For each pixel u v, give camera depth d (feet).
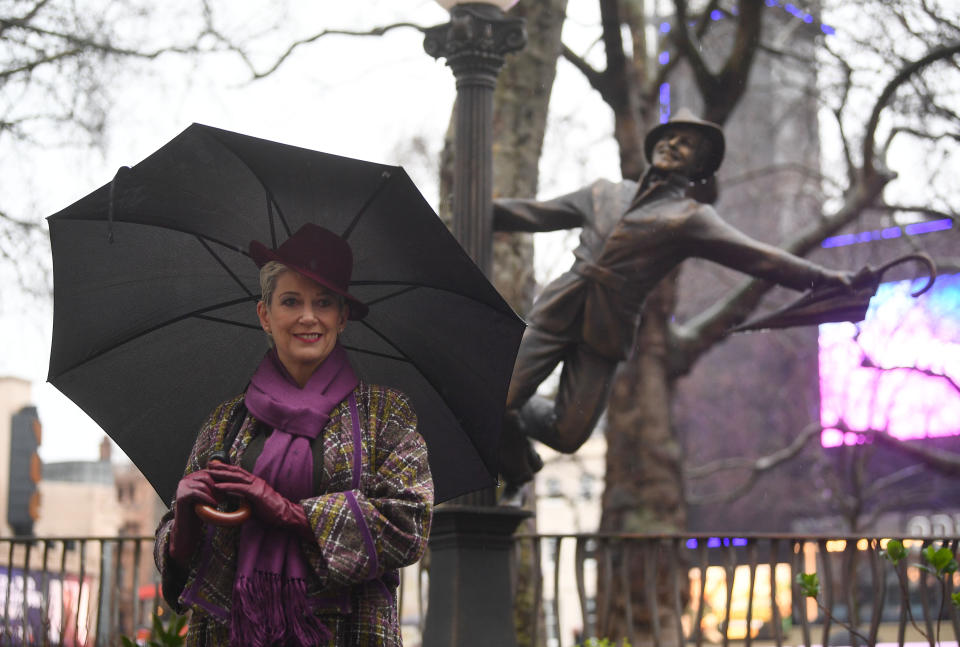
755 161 80.43
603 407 22.18
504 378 9.71
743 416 116.37
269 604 8.02
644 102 51.55
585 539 24.02
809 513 114.73
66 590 27.68
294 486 8.38
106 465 152.76
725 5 56.13
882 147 48.98
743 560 79.82
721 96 47.60
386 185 8.80
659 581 45.85
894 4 44.16
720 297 78.38
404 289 9.78
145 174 8.87
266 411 8.62
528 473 22.49
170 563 8.40
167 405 10.12
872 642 20.54
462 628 19.31
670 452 50.80
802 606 21.26
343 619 8.41
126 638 16.07
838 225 49.47
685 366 51.93
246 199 9.23
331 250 8.85
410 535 8.30
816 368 86.38
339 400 8.78
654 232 21.27
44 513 148.56
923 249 61.46
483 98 21.12
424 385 10.16
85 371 10.03
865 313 21.01
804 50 58.65
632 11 52.06
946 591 20.08
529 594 37.29
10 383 107.86
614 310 21.53
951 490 117.39
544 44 39.55
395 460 8.66
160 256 9.82
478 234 20.89
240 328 10.17
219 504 8.46
